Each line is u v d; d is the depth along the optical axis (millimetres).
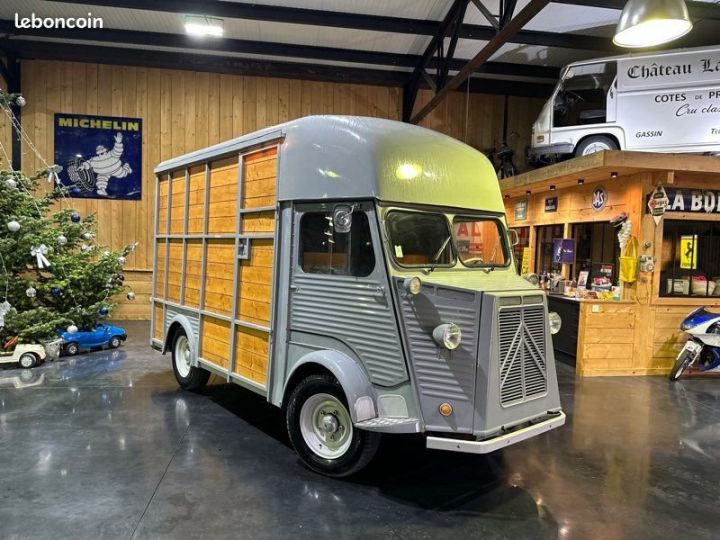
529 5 5820
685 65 8352
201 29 8570
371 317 3385
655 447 4336
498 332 3137
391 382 3301
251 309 4246
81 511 3064
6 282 6855
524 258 9406
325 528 2965
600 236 7742
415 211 3564
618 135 8516
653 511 3279
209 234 4828
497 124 11719
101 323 8016
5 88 10109
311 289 3729
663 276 7023
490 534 2961
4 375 6141
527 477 3729
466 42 9602
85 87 10297
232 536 2848
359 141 3471
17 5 8531
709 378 6703
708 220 6879
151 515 3041
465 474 3752
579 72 8750
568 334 7234
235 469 3703
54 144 10266
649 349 6867
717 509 3324
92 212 10453
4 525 2896
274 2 8320
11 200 6875
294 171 3812
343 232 3430
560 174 7105
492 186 4188
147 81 10500
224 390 5652
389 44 9914
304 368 3773
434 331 3143
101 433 4324
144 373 6305
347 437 3547
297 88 11016
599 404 5523
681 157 6270
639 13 4996
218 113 10766
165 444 4129
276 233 3941
